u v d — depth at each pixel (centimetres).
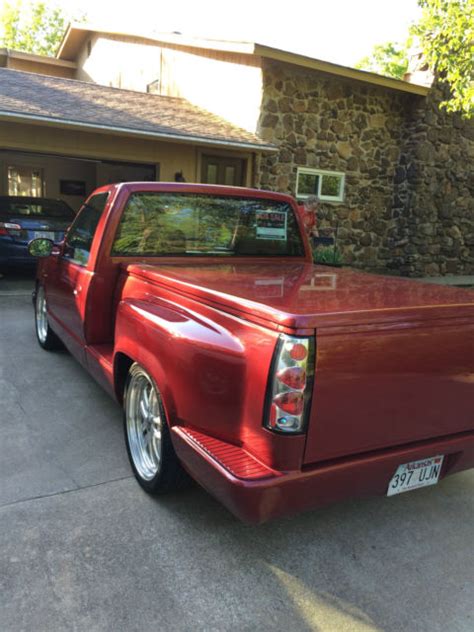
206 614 205
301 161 1091
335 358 196
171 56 1323
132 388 297
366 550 249
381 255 1229
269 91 1034
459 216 1257
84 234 402
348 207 1166
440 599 219
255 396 200
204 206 383
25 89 1027
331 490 208
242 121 1084
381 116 1167
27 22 3403
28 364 493
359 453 213
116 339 305
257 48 973
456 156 1223
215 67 1153
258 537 254
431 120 1169
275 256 416
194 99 1242
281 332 192
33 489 283
